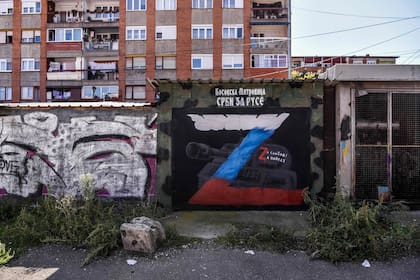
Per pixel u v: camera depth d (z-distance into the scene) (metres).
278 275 3.99
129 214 5.99
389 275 3.96
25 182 6.98
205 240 5.05
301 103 6.82
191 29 29.39
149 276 4.00
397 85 6.70
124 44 29.94
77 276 4.02
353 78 6.52
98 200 6.39
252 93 6.84
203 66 29.31
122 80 29.92
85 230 5.02
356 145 6.71
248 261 4.35
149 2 29.70
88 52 30.44
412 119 6.71
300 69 45.81
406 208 6.58
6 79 30.77
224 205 6.82
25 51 30.73
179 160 6.86
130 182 6.89
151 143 6.88
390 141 6.70
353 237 4.54
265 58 29.33
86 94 30.25
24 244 4.97
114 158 6.90
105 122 6.91
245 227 5.55
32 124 6.98
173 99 6.88
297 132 6.81
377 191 6.69
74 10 31.81
